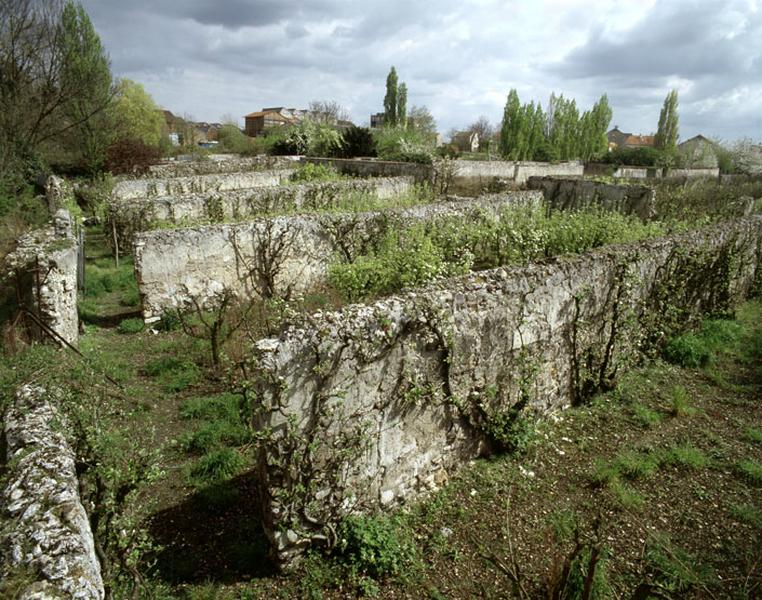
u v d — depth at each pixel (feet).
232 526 15.26
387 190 61.41
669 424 21.21
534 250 36.50
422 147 98.17
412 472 16.30
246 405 13.12
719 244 32.07
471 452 18.31
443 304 16.29
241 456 18.34
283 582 13.26
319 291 36.94
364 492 14.97
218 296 34.78
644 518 15.87
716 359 27.20
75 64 82.07
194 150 147.43
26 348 22.07
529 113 148.87
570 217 41.96
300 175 71.92
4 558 8.29
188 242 33.17
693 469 18.31
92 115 86.17
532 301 19.54
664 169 120.06
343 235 38.32
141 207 46.93
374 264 30.19
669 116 183.42
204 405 21.77
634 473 17.94
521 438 18.92
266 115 269.85
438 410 16.83
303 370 13.24
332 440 14.01
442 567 13.84
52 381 14.88
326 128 108.47
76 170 92.68
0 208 56.75
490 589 13.14
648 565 13.78
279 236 35.73
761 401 23.09
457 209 44.65
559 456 18.90
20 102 72.13
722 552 14.53
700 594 12.81
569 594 12.33
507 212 45.44
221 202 48.49
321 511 13.98
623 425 21.12
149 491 16.88
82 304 35.50
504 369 18.90
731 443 19.90
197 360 26.17
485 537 14.90
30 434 11.49
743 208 57.11
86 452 11.96
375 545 13.78
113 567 10.93
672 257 27.30
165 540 14.70
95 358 23.44
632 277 23.77
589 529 15.15
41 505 9.35
